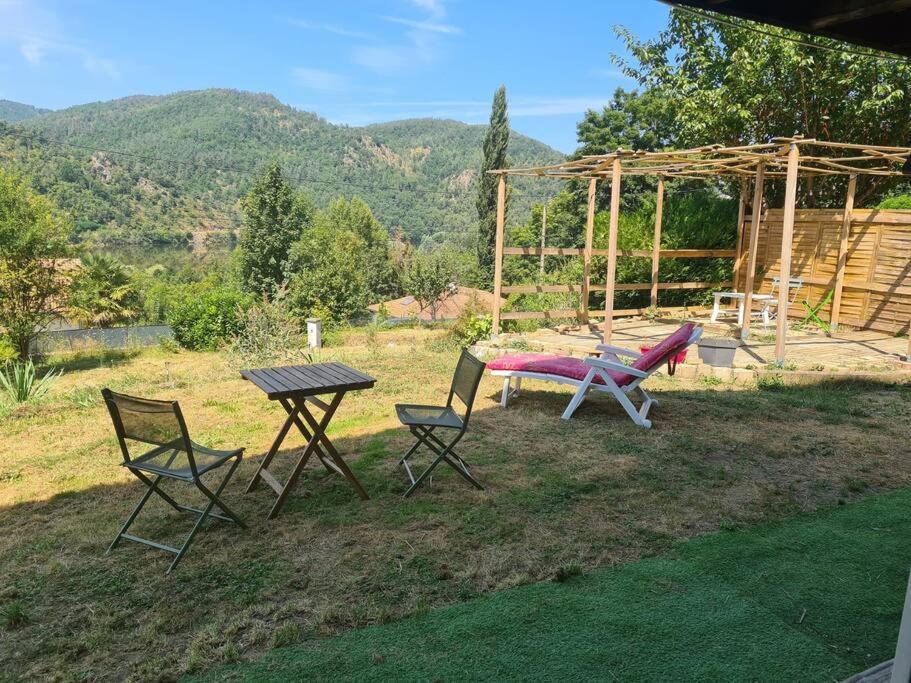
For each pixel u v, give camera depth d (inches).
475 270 2096.5
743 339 400.2
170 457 150.9
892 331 418.0
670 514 157.4
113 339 881.5
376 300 2389.3
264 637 107.7
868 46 119.6
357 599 119.2
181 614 114.9
